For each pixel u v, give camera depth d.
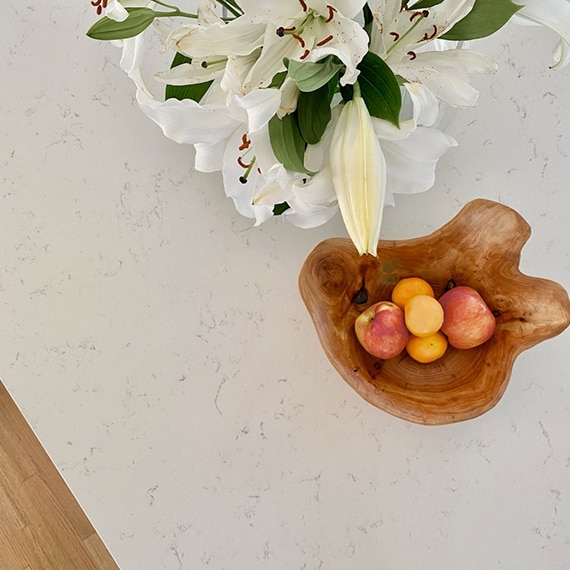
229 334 0.99
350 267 0.91
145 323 0.99
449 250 0.93
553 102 1.05
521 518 0.92
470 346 0.89
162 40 0.81
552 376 0.97
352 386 0.85
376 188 0.64
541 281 0.89
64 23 1.10
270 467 0.94
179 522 0.92
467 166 1.04
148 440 0.95
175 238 1.02
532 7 0.72
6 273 1.01
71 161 1.05
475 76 1.06
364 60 0.68
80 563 1.75
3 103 1.07
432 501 0.93
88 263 1.02
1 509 1.77
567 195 1.02
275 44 0.64
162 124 0.74
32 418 0.96
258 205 0.76
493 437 0.95
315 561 0.91
